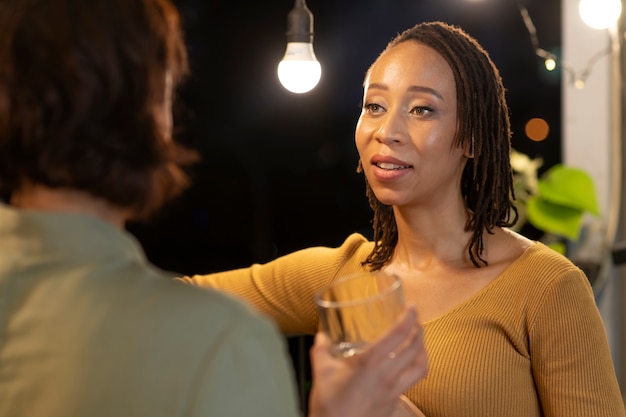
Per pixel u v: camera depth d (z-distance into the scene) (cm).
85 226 95
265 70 651
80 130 92
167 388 88
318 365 109
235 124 662
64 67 91
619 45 314
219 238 671
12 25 94
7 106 93
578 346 163
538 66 556
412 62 169
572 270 166
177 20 104
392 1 584
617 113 317
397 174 169
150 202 100
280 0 643
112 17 94
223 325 90
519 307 165
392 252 186
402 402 160
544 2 530
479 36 555
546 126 530
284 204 671
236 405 88
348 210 654
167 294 92
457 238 175
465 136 170
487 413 165
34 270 94
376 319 111
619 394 168
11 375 92
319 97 634
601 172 324
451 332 168
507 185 175
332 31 601
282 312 193
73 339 90
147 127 97
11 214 96
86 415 88
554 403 164
